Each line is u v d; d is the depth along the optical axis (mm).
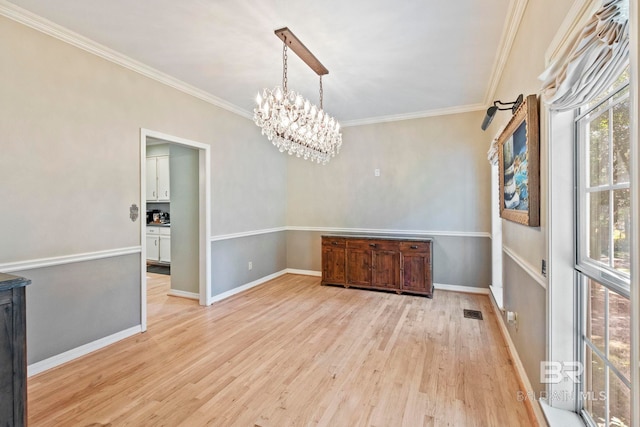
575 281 1529
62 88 2451
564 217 1532
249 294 4309
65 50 2467
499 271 3943
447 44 2611
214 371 2326
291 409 1896
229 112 4191
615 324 1245
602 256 1307
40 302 2332
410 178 4648
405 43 2596
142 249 3064
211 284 3904
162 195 6336
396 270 4301
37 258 2311
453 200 4418
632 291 827
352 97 3885
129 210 2951
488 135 4176
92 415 1837
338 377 2240
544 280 1650
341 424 1766
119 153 2861
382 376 2252
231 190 4230
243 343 2795
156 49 2721
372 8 2143
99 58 2693
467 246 4363
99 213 2709
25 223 2252
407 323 3240
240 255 4422
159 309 3707
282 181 5441
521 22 2109
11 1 2092
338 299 4062
